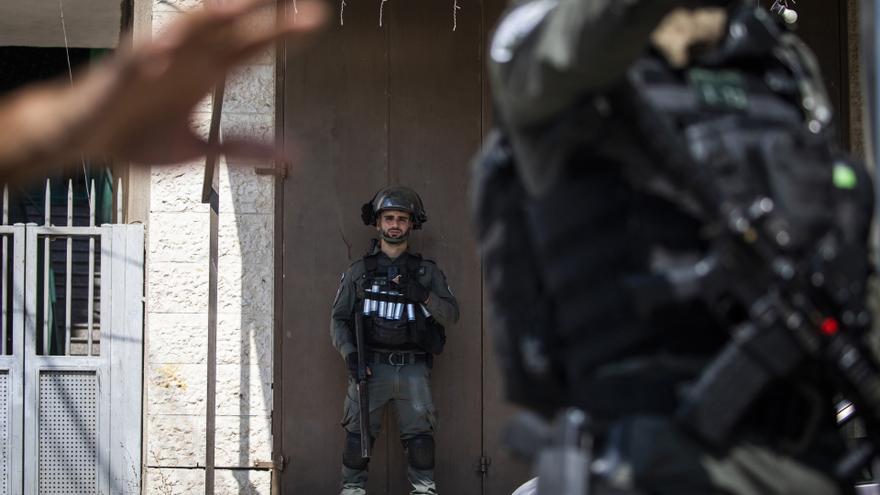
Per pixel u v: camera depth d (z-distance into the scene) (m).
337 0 7.52
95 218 7.72
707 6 1.76
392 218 7.13
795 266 1.59
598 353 1.62
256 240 7.38
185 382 7.26
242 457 7.29
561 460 1.60
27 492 7.09
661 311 1.59
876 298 1.76
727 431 1.55
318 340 7.37
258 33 0.76
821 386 1.68
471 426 7.39
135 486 7.14
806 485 1.64
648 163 1.58
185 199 7.33
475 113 7.52
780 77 1.82
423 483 7.06
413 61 7.52
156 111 0.75
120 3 8.49
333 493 7.30
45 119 0.73
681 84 1.72
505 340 1.79
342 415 7.34
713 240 1.58
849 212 1.71
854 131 7.35
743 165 1.64
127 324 7.23
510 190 1.77
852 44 7.39
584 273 1.62
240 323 7.34
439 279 7.21
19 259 7.15
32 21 8.80
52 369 7.15
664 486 1.56
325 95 7.48
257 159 0.85
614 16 1.33
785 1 6.92
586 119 1.54
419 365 7.14
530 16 1.53
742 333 1.57
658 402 1.59
